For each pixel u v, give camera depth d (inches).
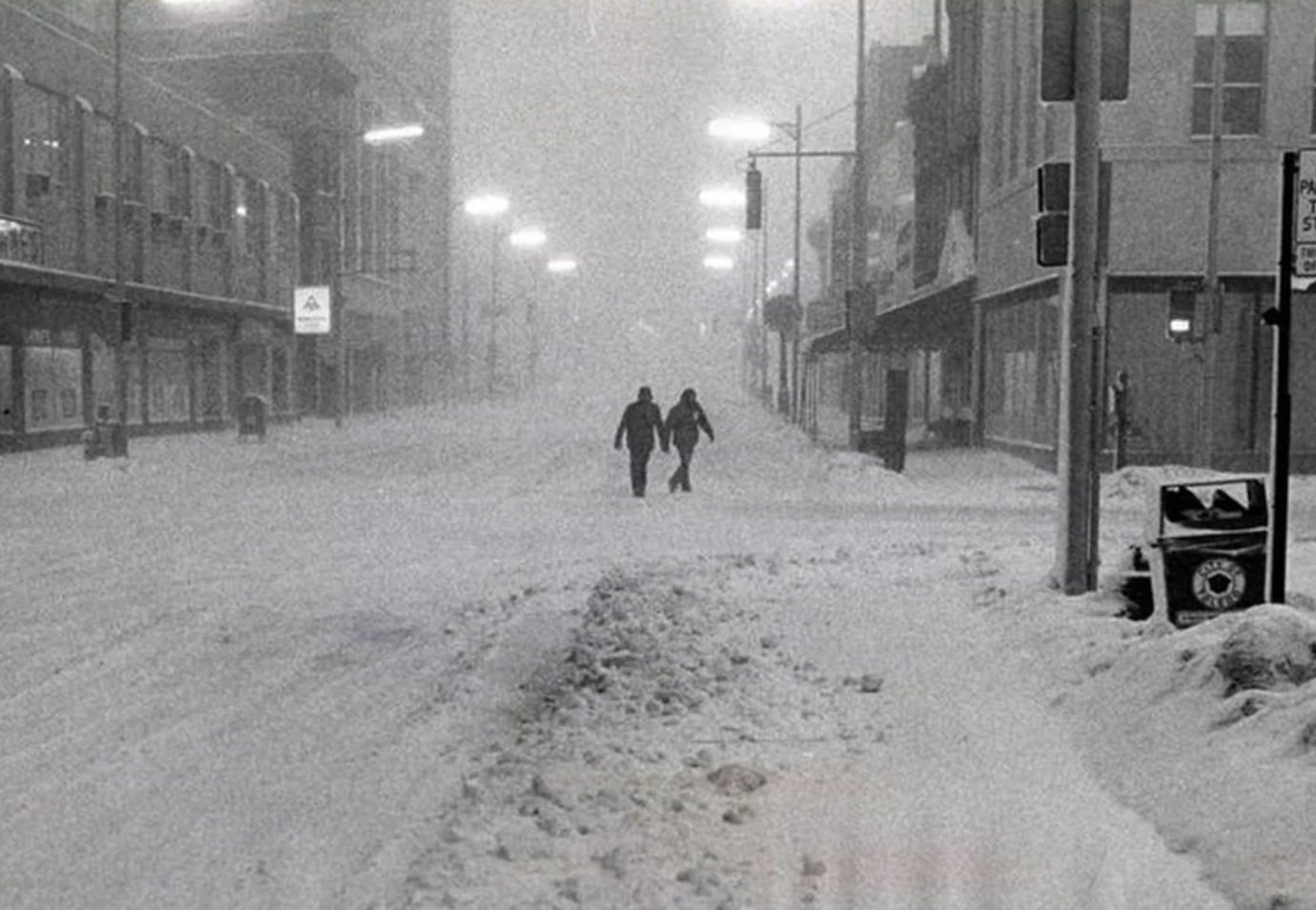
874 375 2317.9
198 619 472.4
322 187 2405.3
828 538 700.0
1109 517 804.6
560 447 1520.7
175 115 1754.4
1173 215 1109.7
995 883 205.6
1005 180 1353.3
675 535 716.0
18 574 575.5
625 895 203.3
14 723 329.4
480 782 267.1
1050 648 353.1
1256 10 1104.2
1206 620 341.4
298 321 1966.0
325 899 213.9
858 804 246.1
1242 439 1127.6
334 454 1409.9
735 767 260.8
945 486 1018.7
